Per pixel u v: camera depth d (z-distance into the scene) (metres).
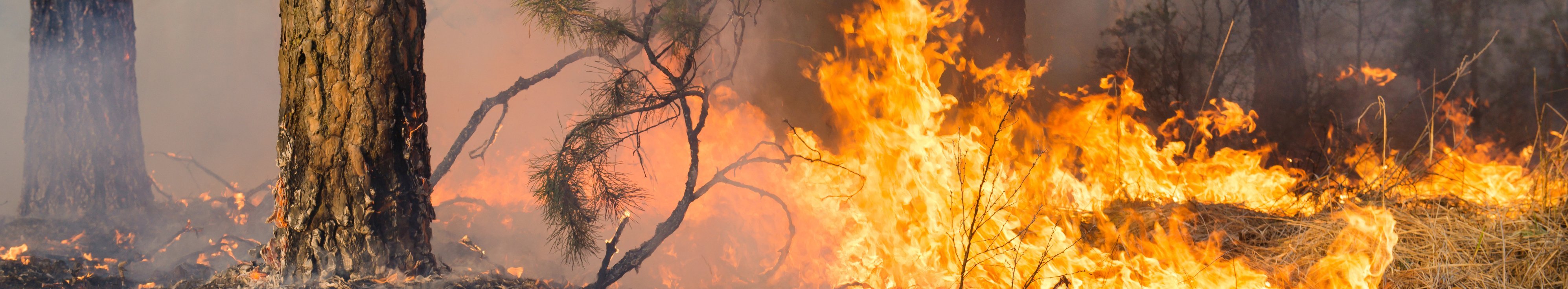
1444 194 4.57
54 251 5.14
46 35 6.62
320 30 3.76
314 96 3.80
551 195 4.32
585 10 4.37
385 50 3.82
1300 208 4.71
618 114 4.40
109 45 6.72
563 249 5.33
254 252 4.27
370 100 3.80
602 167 4.46
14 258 4.76
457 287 3.84
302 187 3.86
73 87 6.58
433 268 4.12
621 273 4.37
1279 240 4.26
